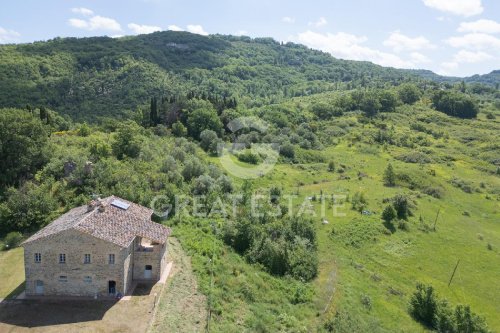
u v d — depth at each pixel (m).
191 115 146.50
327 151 156.75
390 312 64.75
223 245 71.06
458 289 76.06
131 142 95.12
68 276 49.62
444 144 174.62
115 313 47.34
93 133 114.38
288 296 62.06
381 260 82.19
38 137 83.62
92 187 75.19
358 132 183.88
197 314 49.91
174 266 59.53
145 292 52.09
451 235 95.25
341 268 75.44
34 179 78.50
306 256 73.62
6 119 79.38
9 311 46.59
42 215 67.06
